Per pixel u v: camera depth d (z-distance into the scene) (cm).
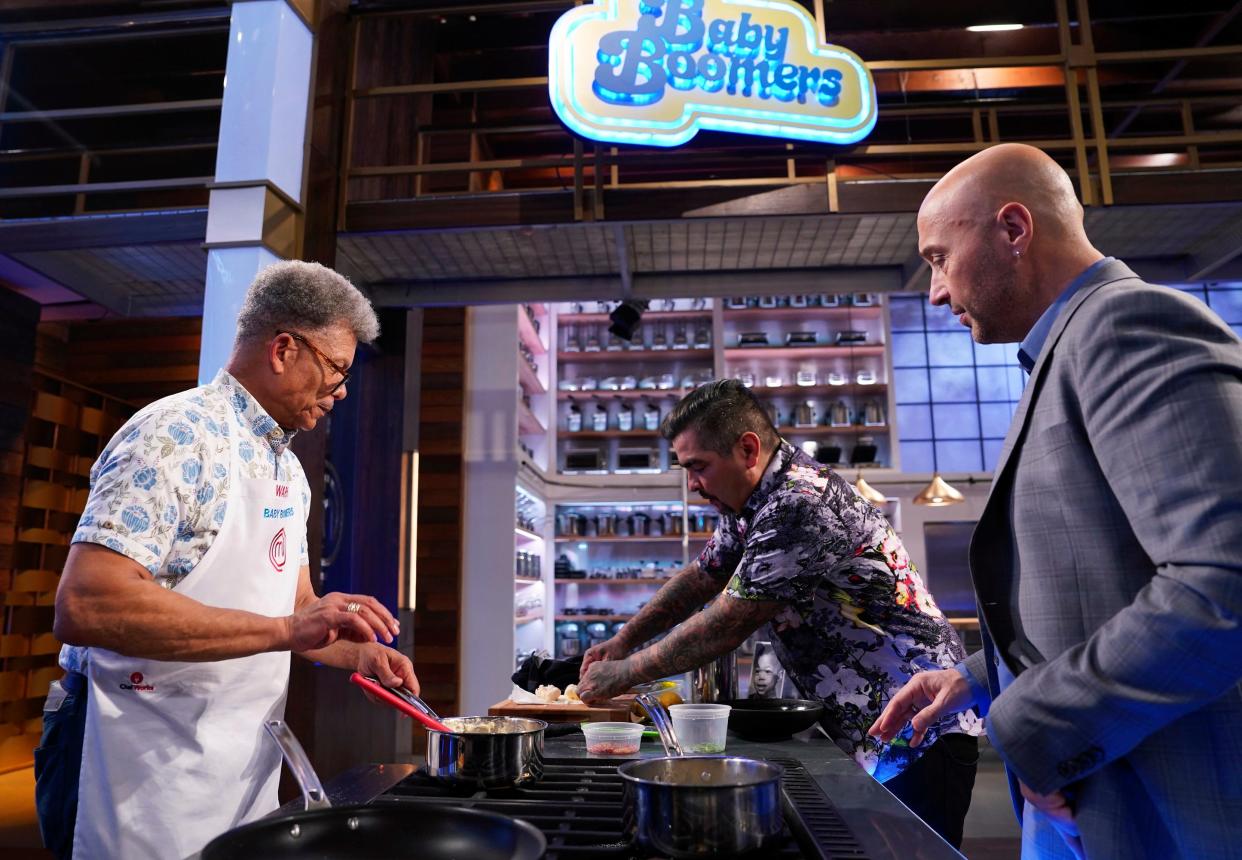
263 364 131
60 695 126
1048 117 671
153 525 111
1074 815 87
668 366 948
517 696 207
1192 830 80
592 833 75
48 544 572
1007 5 579
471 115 652
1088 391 86
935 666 157
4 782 489
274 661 128
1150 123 680
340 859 64
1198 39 587
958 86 649
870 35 607
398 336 493
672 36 378
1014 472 99
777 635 170
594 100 374
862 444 883
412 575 496
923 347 946
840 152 388
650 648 158
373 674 125
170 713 116
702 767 80
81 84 586
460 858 63
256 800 123
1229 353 78
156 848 113
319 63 376
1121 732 76
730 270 455
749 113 376
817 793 93
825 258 438
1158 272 441
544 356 900
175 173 607
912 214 380
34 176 569
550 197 391
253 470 130
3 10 398
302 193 357
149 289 466
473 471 673
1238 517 72
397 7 408
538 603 823
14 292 491
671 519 899
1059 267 100
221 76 589
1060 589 90
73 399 603
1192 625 71
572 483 879
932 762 155
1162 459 76
